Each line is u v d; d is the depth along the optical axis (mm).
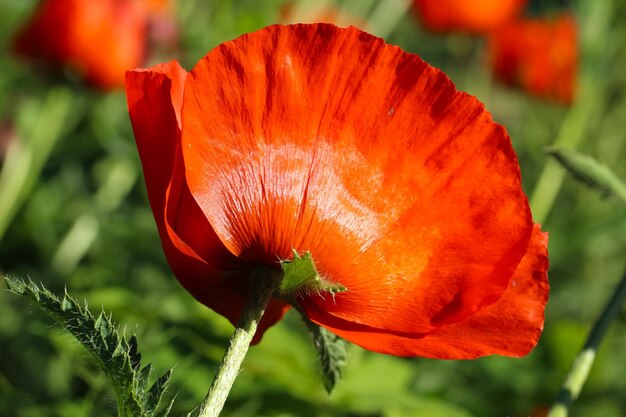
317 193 602
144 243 1444
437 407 934
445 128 599
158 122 595
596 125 1856
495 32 1649
